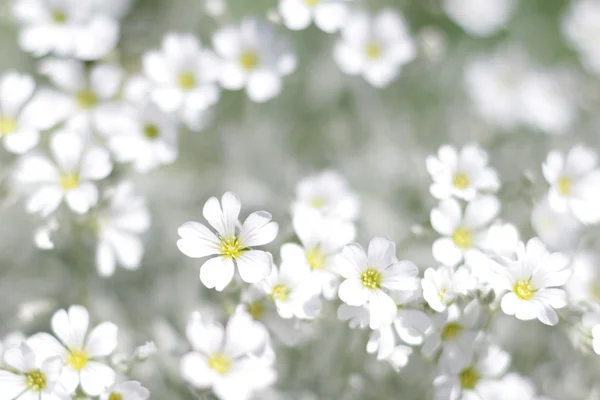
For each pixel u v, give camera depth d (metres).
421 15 0.56
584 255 0.46
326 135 0.53
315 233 0.43
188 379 0.41
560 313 0.43
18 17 0.49
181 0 0.54
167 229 0.50
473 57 0.55
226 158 0.52
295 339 0.43
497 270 0.42
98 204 0.46
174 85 0.47
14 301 0.48
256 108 0.53
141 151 0.46
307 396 0.47
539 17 0.60
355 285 0.42
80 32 0.48
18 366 0.42
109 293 0.48
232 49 0.48
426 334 0.42
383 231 0.50
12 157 0.48
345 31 0.50
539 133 0.54
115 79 0.48
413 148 0.53
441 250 0.43
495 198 0.44
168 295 0.49
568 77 0.56
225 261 0.42
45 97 0.46
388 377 0.46
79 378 0.42
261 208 0.50
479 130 0.54
